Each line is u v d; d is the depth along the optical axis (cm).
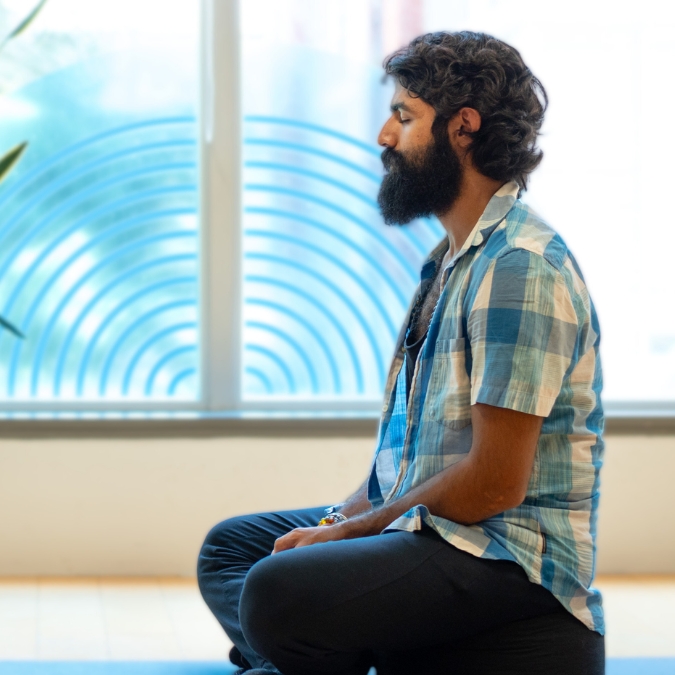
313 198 410
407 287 414
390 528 193
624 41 418
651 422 407
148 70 399
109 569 386
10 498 381
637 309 425
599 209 421
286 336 412
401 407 219
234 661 238
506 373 181
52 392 401
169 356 407
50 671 263
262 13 402
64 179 398
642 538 408
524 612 191
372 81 407
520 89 205
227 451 391
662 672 271
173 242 405
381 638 188
